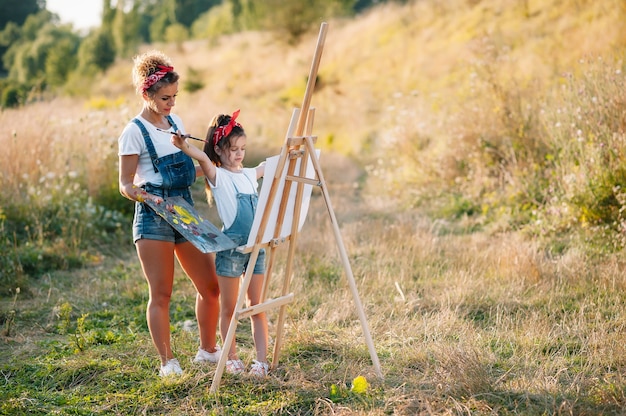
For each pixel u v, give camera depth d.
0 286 6.37
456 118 10.14
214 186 4.08
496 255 6.59
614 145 7.29
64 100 17.98
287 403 3.89
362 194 11.13
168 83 4.05
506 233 7.58
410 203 9.81
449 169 9.94
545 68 12.28
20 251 7.10
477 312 5.47
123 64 33.47
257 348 4.29
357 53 21.98
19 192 8.30
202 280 4.36
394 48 20.56
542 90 9.87
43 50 36.41
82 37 48.81
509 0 18.14
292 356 4.70
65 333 5.33
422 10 22.12
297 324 5.21
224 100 22.31
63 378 4.36
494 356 4.45
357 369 4.34
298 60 24.36
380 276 6.34
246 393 4.03
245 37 32.25
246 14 34.88
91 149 9.31
